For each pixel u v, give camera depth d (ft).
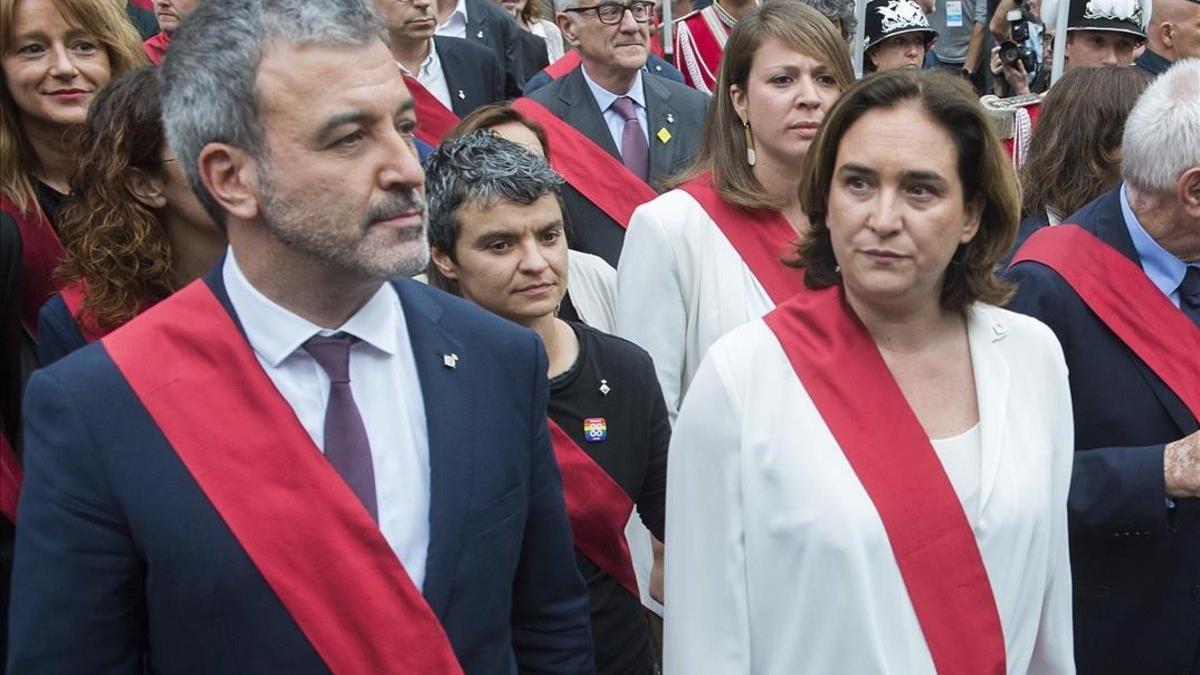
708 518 6.89
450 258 8.82
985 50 23.91
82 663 5.28
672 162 14.75
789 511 6.57
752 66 10.17
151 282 7.98
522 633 6.54
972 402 6.95
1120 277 8.64
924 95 6.64
